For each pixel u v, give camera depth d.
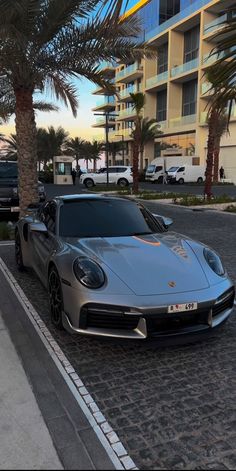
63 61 9.38
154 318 3.47
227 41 3.38
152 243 4.43
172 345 3.63
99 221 4.99
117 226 4.95
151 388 3.26
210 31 40.34
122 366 3.62
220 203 18.22
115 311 3.47
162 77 52.38
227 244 9.05
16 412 2.92
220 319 3.80
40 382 3.33
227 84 3.48
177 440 2.64
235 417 2.89
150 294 3.53
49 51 9.25
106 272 3.72
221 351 3.93
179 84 51.22
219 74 3.49
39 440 2.62
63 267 3.91
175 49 50.31
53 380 3.37
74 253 4.04
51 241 4.77
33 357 3.76
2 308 5.05
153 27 53.66
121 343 3.52
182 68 47.97
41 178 48.88
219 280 3.91
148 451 2.54
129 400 3.09
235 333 4.35
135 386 3.29
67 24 8.77
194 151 47.03
